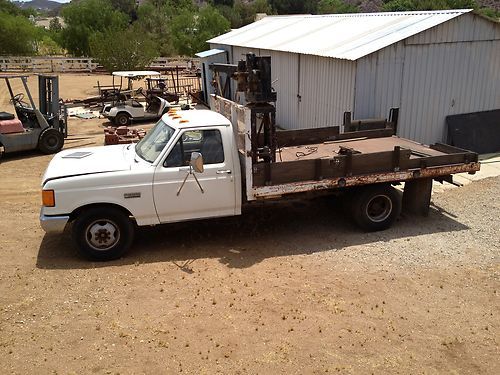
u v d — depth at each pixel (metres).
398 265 7.16
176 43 48.06
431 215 9.05
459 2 60.31
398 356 5.22
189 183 7.36
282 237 8.18
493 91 13.45
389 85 12.24
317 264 7.19
